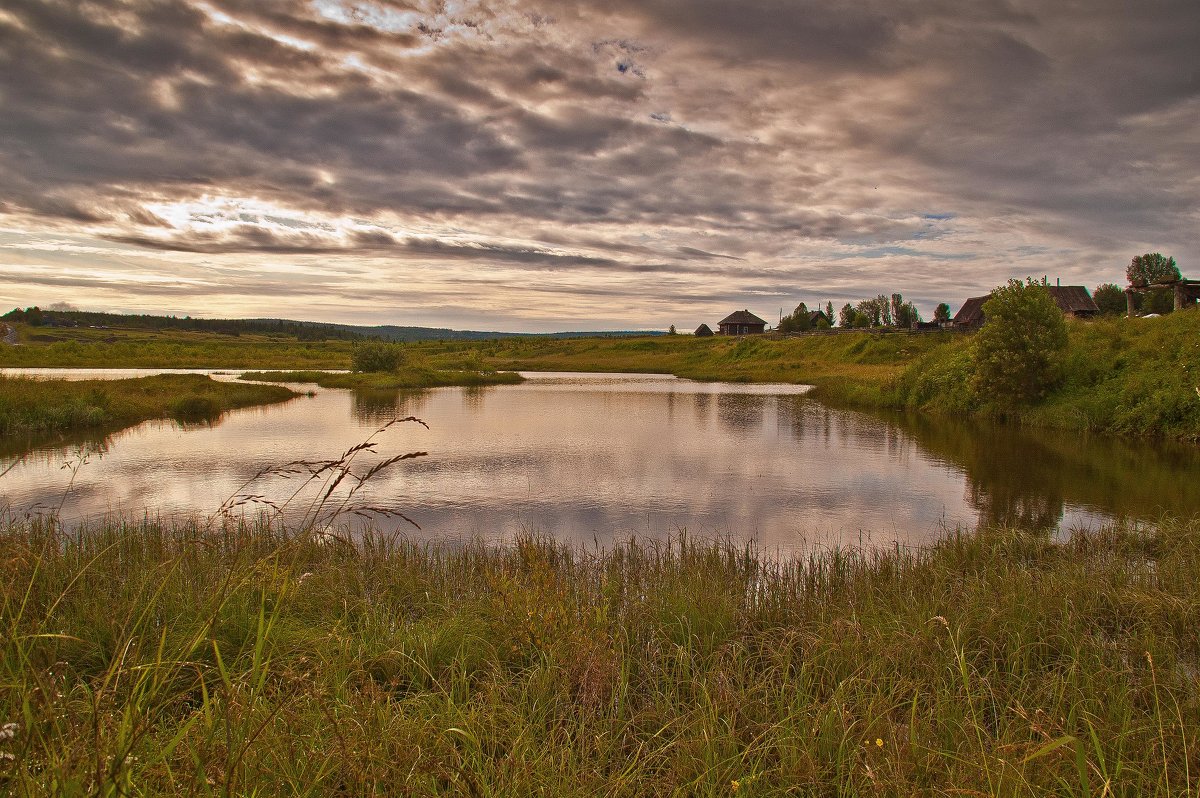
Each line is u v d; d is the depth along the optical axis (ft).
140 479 52.08
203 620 16.06
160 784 8.06
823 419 95.04
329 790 9.43
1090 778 11.46
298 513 41.73
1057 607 21.76
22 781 6.64
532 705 15.02
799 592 25.82
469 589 25.48
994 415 90.43
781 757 12.89
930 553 31.76
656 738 14.01
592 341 386.73
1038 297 87.30
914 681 16.31
